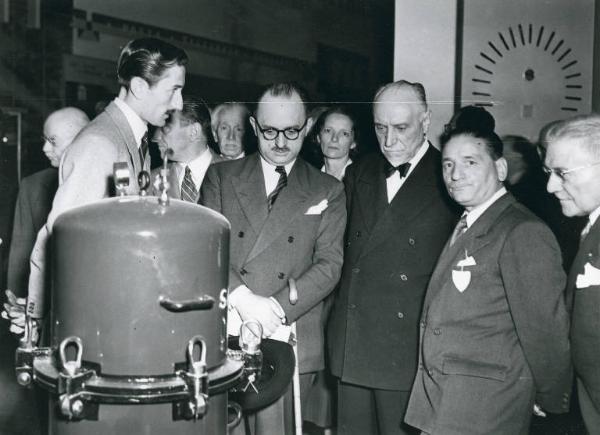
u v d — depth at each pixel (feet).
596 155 6.89
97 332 5.26
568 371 7.14
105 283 5.19
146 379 5.25
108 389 5.16
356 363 9.03
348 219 9.50
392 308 8.85
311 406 11.00
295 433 9.11
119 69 7.95
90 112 18.89
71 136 11.84
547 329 6.93
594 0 11.09
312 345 9.09
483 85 11.53
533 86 11.39
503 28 11.41
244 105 12.46
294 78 20.65
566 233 9.98
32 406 12.09
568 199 7.11
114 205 5.50
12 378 13.01
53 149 11.94
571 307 7.06
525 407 7.30
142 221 5.23
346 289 9.32
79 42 18.76
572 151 6.95
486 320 7.30
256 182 9.05
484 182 7.48
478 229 7.45
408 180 8.96
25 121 18.24
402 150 8.88
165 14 19.62
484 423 7.20
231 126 12.34
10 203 17.43
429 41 11.82
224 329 5.75
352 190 9.53
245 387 6.51
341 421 9.50
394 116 8.77
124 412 5.34
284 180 8.98
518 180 11.03
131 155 7.80
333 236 8.98
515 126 11.46
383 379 8.86
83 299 5.27
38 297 7.84
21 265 11.94
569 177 6.98
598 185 6.91
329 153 11.30
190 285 5.29
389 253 8.89
